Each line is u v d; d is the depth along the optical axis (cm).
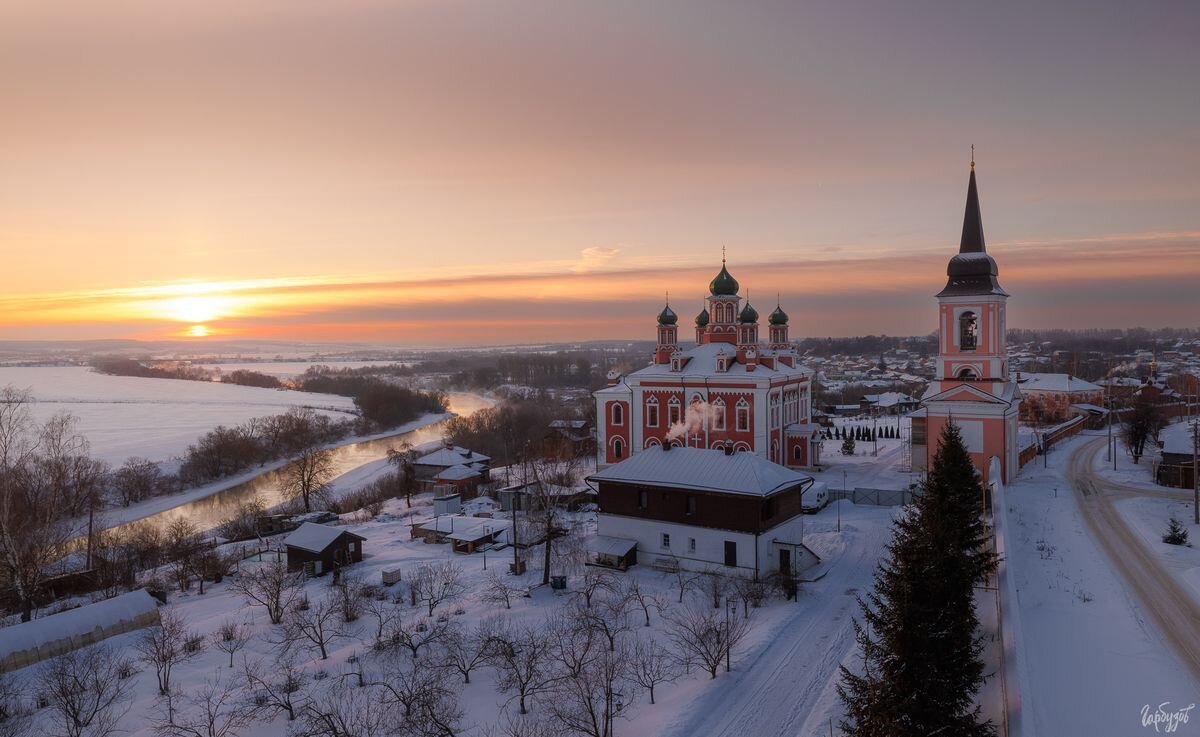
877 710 2906
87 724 4056
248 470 14538
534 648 4381
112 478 12581
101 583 6881
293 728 3919
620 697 3991
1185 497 7719
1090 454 10556
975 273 8619
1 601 6438
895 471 9850
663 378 10212
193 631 5522
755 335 10706
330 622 5450
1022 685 2991
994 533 5178
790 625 4900
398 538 8200
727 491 5847
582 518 8238
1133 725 3206
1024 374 15562
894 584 3128
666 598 5478
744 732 3666
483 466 11731
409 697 3938
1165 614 4469
